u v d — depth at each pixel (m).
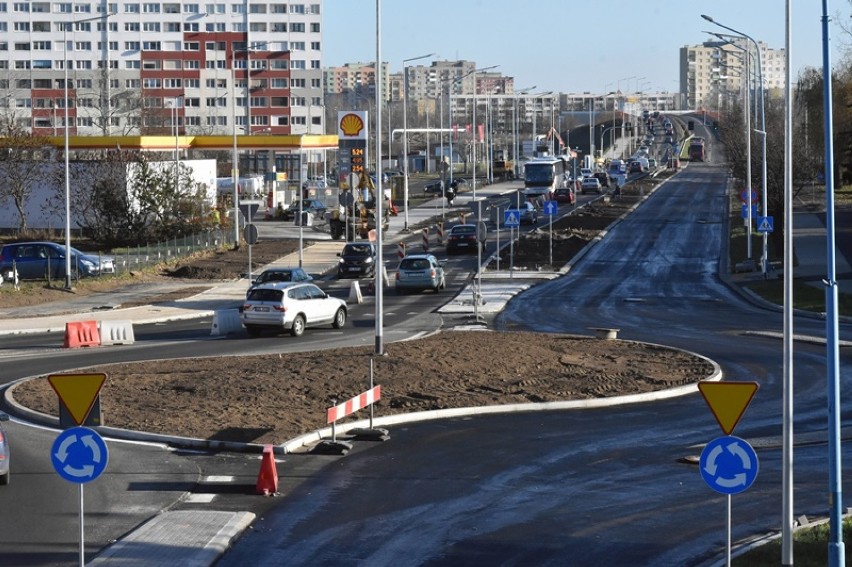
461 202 129.12
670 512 19.36
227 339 42.56
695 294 58.94
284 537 17.72
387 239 91.31
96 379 14.80
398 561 16.55
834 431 14.70
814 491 20.83
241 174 138.25
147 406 27.53
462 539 17.67
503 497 20.27
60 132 184.62
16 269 58.44
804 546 16.72
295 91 188.50
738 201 119.75
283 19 187.00
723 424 14.19
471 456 23.48
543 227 97.94
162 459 22.92
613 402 29.44
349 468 22.36
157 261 69.94
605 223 101.75
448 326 46.22
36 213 90.06
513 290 60.16
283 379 30.83
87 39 186.38
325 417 26.50
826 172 15.41
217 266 70.94
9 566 16.09
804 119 106.62
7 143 84.19
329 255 78.38
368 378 31.17
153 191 78.88
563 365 34.28
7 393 29.56
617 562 16.56
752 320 48.31
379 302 35.41
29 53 186.00
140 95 169.00
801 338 41.94
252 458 23.09
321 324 45.34
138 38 186.62
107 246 78.75
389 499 20.06
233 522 18.17
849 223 94.38
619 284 63.47
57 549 16.94
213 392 29.08
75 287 57.97
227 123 186.12
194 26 187.12
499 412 28.30
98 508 19.33
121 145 102.44
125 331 41.47
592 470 22.38
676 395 30.75
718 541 17.61
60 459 14.55
